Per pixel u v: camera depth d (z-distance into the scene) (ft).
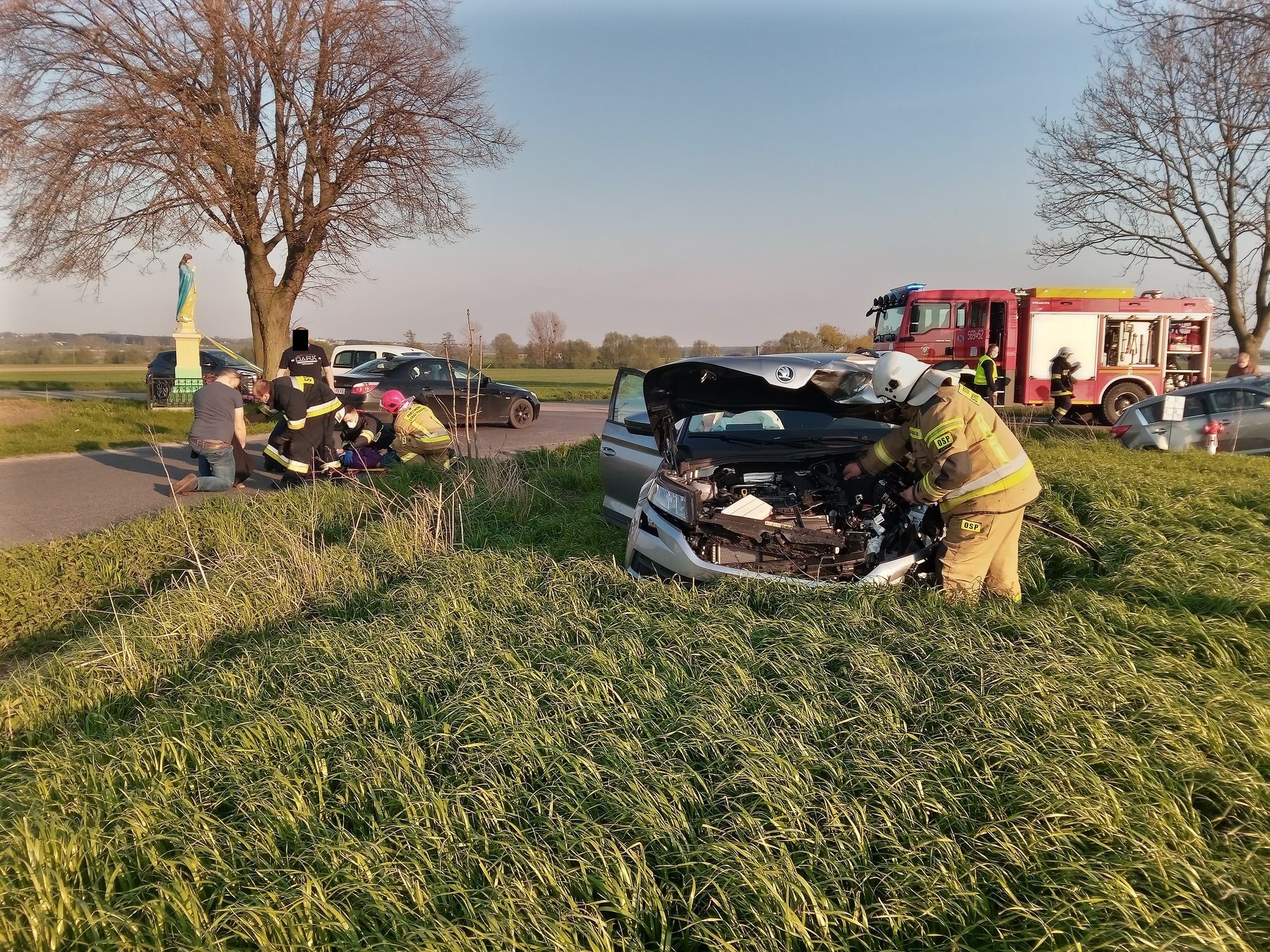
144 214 61.77
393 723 11.76
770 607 15.40
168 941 8.12
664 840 8.87
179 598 18.48
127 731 12.65
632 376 26.11
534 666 13.41
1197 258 72.33
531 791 9.95
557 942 7.47
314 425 34.27
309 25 63.41
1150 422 42.37
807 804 9.25
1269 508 23.65
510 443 50.85
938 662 12.55
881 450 16.56
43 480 38.14
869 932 7.81
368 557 21.40
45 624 20.12
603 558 20.74
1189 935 7.32
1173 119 69.15
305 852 9.05
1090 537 20.90
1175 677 12.47
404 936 7.75
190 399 68.33
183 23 58.90
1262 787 9.63
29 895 8.62
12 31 56.70
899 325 63.67
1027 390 62.03
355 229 68.39
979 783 9.63
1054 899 7.85
